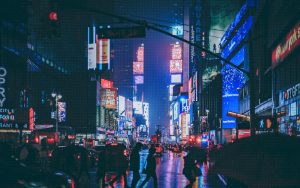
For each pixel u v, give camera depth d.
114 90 126.44
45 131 58.19
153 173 19.73
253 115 21.25
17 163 10.13
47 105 81.69
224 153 5.57
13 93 55.91
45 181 10.00
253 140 5.36
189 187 18.86
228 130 101.31
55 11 14.70
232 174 5.32
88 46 126.88
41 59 87.38
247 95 77.50
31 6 66.50
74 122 108.00
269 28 49.62
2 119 52.81
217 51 144.50
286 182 5.00
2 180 9.65
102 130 119.00
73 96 108.25
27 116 54.53
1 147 10.30
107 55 128.38
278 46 44.25
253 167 5.16
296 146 5.21
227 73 103.06
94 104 109.19
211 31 144.25
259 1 57.78
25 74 60.50
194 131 168.50
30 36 75.38
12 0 57.03
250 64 21.53
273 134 5.40
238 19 93.19
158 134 138.00
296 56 38.28
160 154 75.88
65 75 107.50
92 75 127.44
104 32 17.08
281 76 44.47
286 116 41.06
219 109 109.56
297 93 37.09
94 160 35.53
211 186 22.22
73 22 120.00
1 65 53.69
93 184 22.00
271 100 49.78
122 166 20.08
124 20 17.12
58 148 20.92
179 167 40.94
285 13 39.12
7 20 55.84
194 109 177.00
